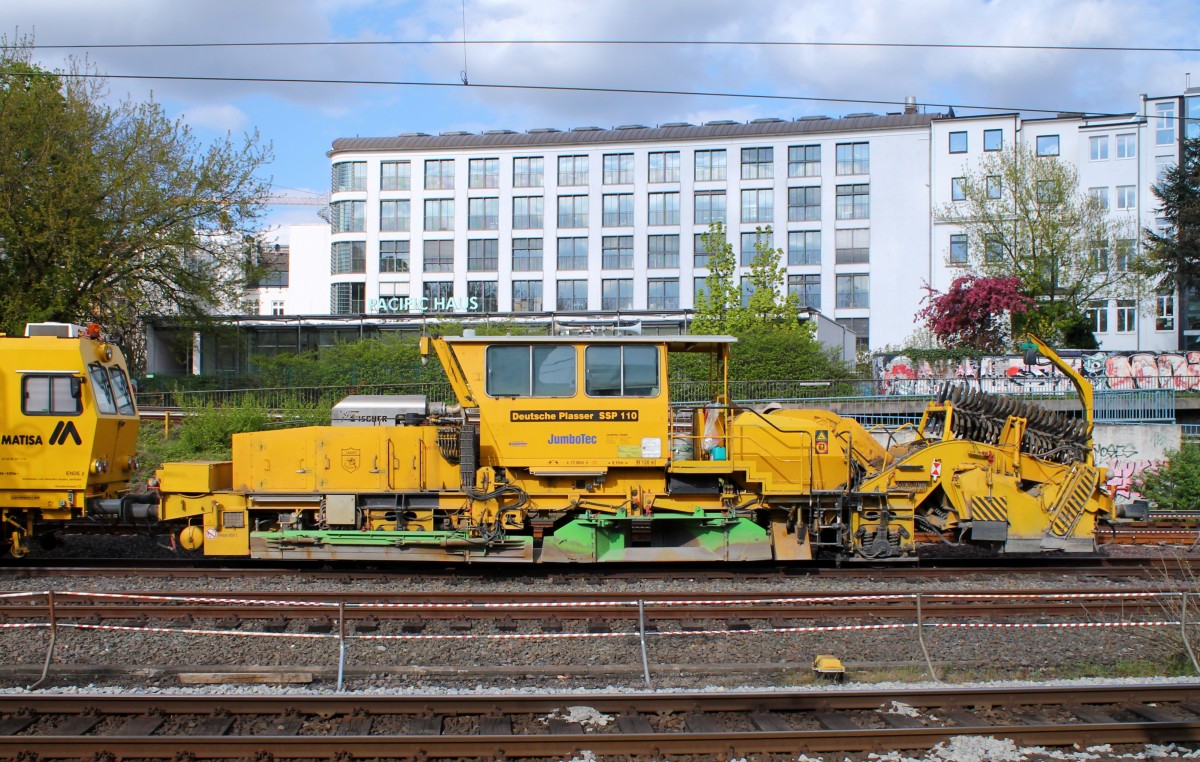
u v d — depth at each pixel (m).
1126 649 8.33
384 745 5.78
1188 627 8.31
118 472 12.46
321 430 11.36
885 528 11.38
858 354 45.84
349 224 54.78
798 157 52.25
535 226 53.84
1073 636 8.66
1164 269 39.78
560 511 11.31
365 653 8.03
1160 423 19.98
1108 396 21.53
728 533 11.34
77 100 27.83
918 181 51.00
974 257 41.31
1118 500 18.50
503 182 53.94
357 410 12.08
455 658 7.93
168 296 31.83
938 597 9.38
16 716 6.32
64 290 27.97
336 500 11.27
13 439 11.38
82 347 11.63
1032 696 6.75
